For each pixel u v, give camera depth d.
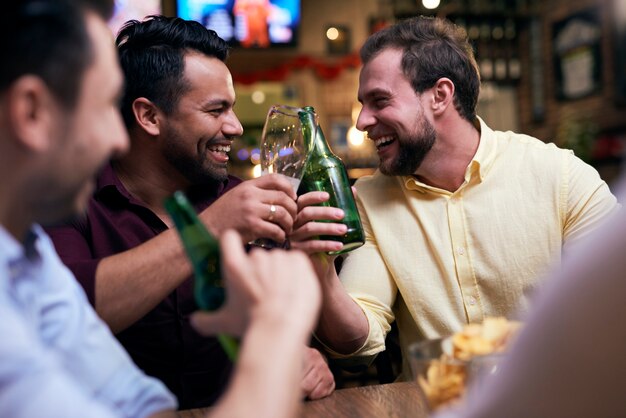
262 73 7.32
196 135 1.60
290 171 1.31
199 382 1.59
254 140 7.04
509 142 1.78
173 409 0.92
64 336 0.84
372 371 2.50
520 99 7.14
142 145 1.63
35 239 0.83
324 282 1.47
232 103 1.65
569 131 6.30
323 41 7.52
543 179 1.70
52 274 0.85
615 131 6.16
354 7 7.53
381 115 1.71
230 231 0.65
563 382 0.53
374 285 1.71
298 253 0.66
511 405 0.55
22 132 0.61
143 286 1.29
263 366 0.57
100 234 1.58
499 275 1.68
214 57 1.64
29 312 0.70
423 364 0.80
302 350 0.60
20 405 0.53
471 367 0.75
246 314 0.63
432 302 1.70
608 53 6.22
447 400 0.76
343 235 1.35
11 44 0.60
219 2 6.45
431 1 6.50
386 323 1.69
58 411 0.53
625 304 0.51
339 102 7.55
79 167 0.66
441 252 1.69
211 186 1.74
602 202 1.68
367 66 1.75
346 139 7.51
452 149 1.72
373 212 1.78
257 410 0.55
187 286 1.57
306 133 1.33
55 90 0.62
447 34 1.78
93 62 0.65
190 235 0.79
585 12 6.40
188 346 1.57
